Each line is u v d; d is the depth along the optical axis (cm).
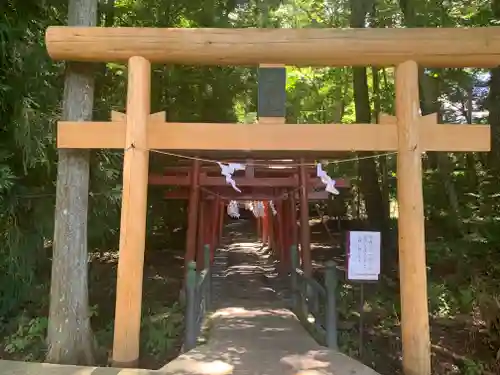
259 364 503
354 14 1133
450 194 1118
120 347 498
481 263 944
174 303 889
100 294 882
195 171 917
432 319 860
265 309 834
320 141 521
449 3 1074
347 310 904
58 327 564
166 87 1059
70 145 521
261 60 523
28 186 710
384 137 523
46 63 684
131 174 509
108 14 915
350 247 582
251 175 952
